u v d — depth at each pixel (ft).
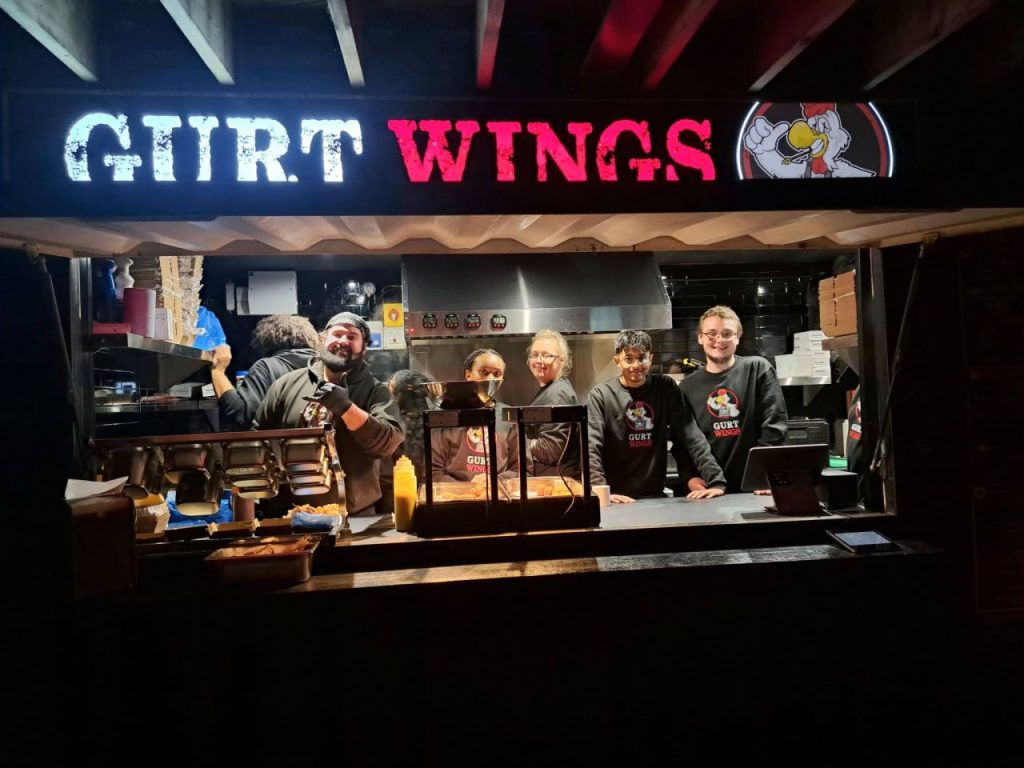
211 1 6.28
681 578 7.25
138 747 6.59
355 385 9.82
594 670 7.16
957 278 8.32
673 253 15.74
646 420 10.80
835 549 7.76
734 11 7.24
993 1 5.82
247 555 6.87
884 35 7.15
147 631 6.59
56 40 5.86
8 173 6.10
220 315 16.06
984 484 8.31
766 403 11.28
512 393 14.17
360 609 6.81
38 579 6.51
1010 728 8.16
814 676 7.44
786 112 7.11
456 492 8.05
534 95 7.48
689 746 7.29
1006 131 7.35
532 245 8.32
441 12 7.30
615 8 5.92
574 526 7.77
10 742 6.47
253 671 6.70
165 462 7.24
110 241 7.14
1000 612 8.25
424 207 6.63
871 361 8.66
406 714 6.90
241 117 6.41
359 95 6.63
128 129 6.26
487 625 7.00
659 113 6.97
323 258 15.33
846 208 7.12
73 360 7.27
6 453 6.98
